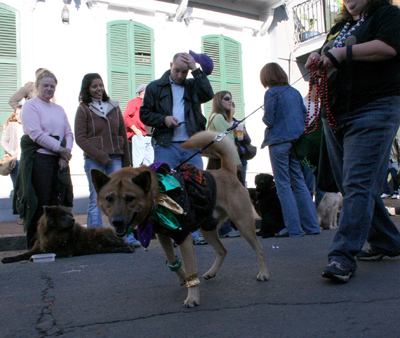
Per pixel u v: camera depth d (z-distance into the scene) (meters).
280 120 5.32
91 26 8.96
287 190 5.34
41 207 4.61
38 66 8.36
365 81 2.91
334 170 3.35
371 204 2.96
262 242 4.98
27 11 8.27
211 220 3.01
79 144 4.91
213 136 3.29
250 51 11.32
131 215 2.53
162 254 4.42
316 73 3.25
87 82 5.01
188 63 4.40
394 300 2.46
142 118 4.47
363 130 2.92
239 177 5.56
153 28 9.75
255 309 2.44
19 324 2.31
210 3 10.70
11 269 3.84
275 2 11.13
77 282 3.25
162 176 2.68
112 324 2.29
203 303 2.62
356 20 3.14
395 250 3.44
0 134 8.01
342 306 2.40
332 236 5.18
